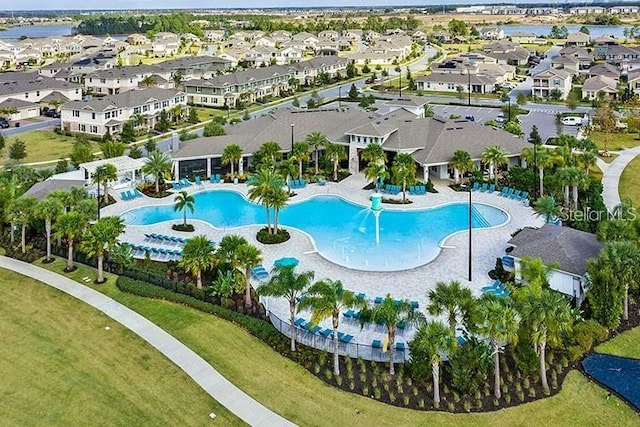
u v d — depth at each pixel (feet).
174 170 265.75
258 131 291.38
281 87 529.45
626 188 244.42
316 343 128.67
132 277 164.86
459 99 486.38
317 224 211.41
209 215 223.30
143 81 507.71
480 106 453.17
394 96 504.43
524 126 377.71
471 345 115.14
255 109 459.73
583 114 407.85
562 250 153.07
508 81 570.87
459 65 564.71
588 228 194.49
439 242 191.01
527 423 104.42
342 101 481.05
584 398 111.24
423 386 114.21
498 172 258.78
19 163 302.86
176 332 134.21
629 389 113.60
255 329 133.69
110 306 147.84
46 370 119.85
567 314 110.32
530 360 114.93
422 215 218.38
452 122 282.97
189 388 113.39
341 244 191.83
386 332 133.28
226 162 261.65
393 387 113.70
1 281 164.25
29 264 177.37
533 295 113.09
